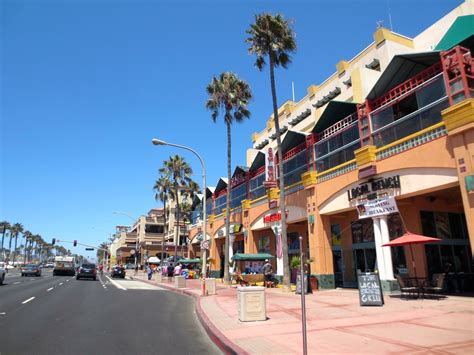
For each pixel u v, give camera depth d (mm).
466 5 24359
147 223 81812
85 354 7250
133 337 8922
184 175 51000
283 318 10961
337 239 22812
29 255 156750
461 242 18922
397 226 18500
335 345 7363
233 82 29328
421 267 17109
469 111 12703
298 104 37531
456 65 13641
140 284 31781
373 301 12891
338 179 19844
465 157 12906
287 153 25891
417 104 15531
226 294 19844
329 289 20391
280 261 25578
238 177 34688
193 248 51000
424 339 7629
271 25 21891
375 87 17938
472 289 17344
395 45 27453
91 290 22609
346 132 19875
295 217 24156
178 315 12961
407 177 15719
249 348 7309
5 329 9562
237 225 33094
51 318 11469
